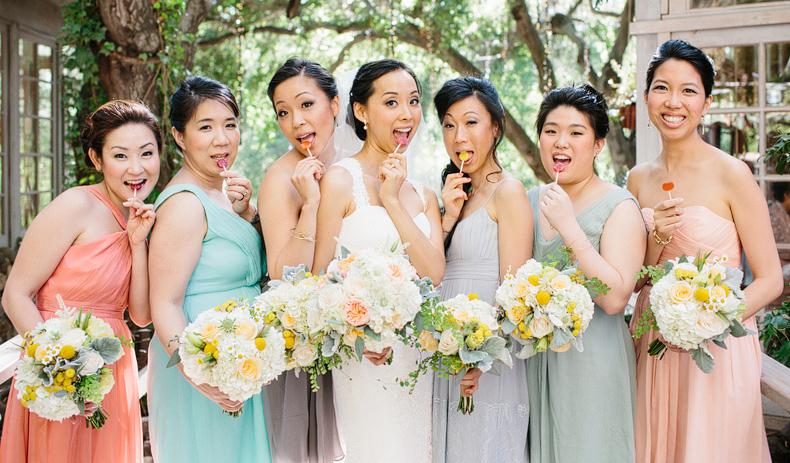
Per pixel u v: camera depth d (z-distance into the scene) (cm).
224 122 239
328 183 233
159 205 225
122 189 235
